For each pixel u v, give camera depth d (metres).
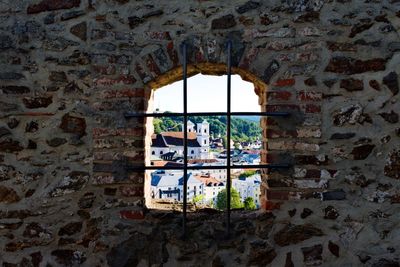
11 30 2.52
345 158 2.51
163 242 2.51
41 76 2.51
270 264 2.50
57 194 2.50
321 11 2.51
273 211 2.51
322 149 2.51
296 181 2.50
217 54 2.49
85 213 2.50
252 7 2.51
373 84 2.51
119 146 2.51
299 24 2.51
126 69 2.51
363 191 2.51
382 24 2.52
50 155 2.50
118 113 2.51
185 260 2.50
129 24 2.52
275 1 2.51
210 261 2.50
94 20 2.52
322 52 2.51
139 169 2.48
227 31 2.51
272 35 2.51
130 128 2.51
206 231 2.51
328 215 2.50
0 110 2.50
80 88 2.51
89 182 2.51
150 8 2.52
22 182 2.50
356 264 2.51
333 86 2.51
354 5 2.52
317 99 2.50
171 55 2.50
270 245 2.50
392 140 2.51
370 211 2.51
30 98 2.50
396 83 2.50
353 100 2.51
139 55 2.51
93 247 2.50
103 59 2.51
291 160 2.50
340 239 2.51
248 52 2.50
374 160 2.51
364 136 2.51
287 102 2.50
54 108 2.50
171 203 2.89
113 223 2.51
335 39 2.51
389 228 2.51
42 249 2.50
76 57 2.51
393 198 2.51
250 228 2.51
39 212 2.50
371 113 2.51
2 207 2.49
